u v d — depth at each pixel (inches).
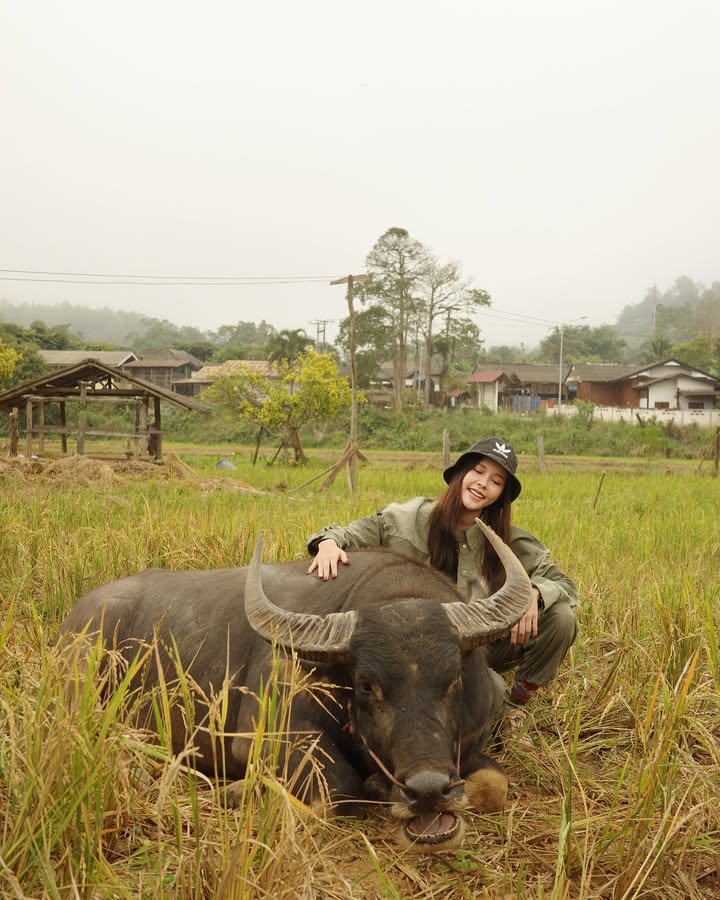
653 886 111.4
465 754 132.6
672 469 1179.9
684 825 123.6
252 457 1373.0
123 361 3147.1
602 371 2819.9
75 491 547.2
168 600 162.1
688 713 154.8
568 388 2832.2
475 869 116.2
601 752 156.9
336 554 152.9
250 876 99.7
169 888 104.3
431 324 2669.8
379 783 127.2
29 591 235.5
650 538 356.5
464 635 123.4
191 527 286.7
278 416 1206.9
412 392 2802.7
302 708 132.2
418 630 120.6
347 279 788.6
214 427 2111.2
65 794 100.7
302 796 125.8
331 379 1246.3
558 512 455.2
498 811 131.5
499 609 128.0
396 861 113.3
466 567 167.9
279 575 157.5
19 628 193.3
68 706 129.6
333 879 110.6
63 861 98.8
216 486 653.3
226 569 169.9
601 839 116.9
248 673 144.9
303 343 2610.7
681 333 6432.1
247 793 114.1
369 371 2603.3
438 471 979.9
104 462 786.8
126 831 117.3
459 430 1956.2
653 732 153.2
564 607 160.7
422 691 116.4
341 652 122.0
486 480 162.7
